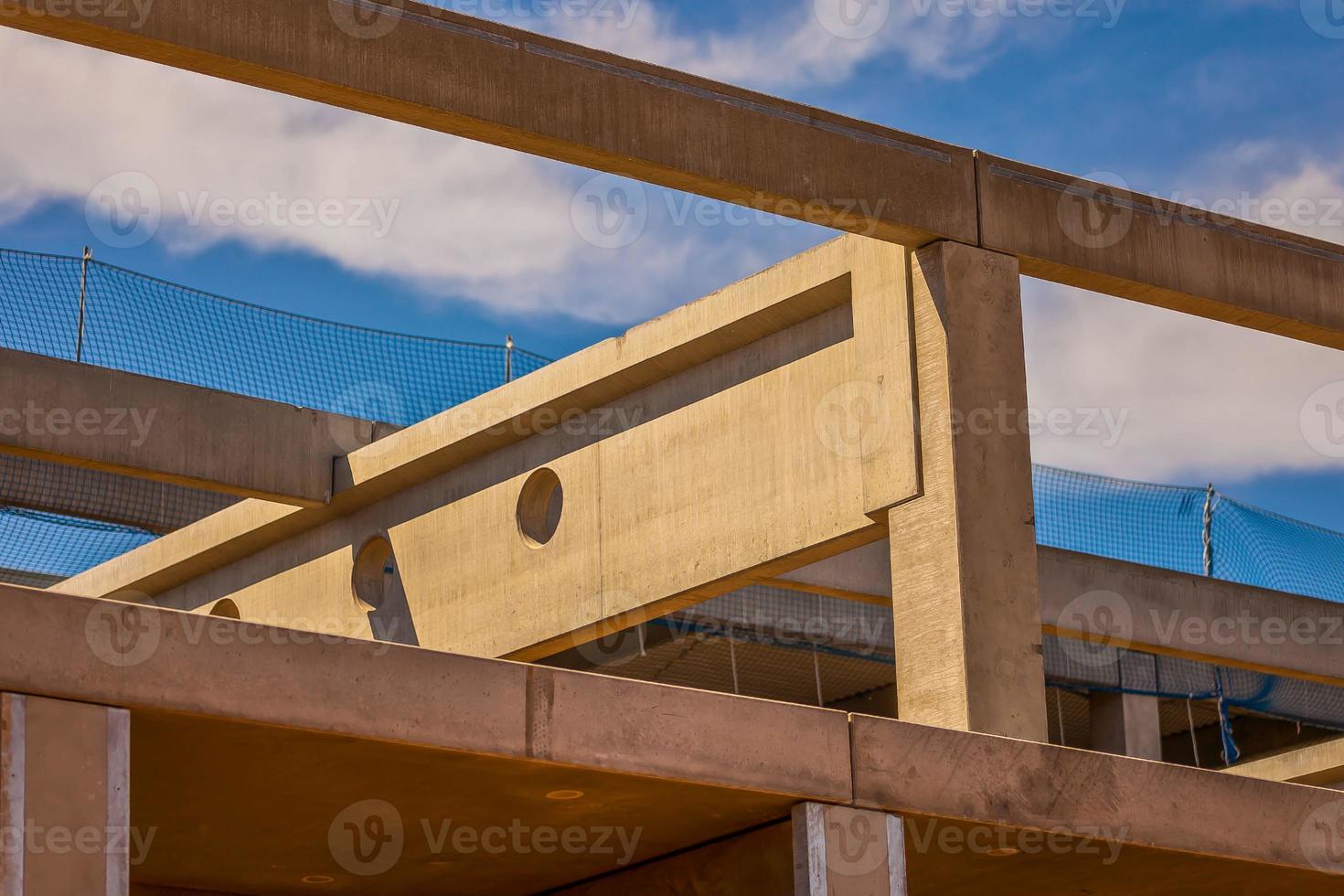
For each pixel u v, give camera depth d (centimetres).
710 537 1163
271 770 735
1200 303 1062
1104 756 876
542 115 879
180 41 802
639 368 1226
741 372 1167
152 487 1545
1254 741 2075
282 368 1454
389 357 1498
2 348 1271
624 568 1224
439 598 1367
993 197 1006
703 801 799
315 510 1455
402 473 1404
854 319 1059
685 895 895
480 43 872
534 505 1331
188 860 908
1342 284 1112
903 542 988
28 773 618
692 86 925
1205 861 914
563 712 734
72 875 618
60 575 1683
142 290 1406
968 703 924
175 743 691
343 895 1009
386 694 694
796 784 784
